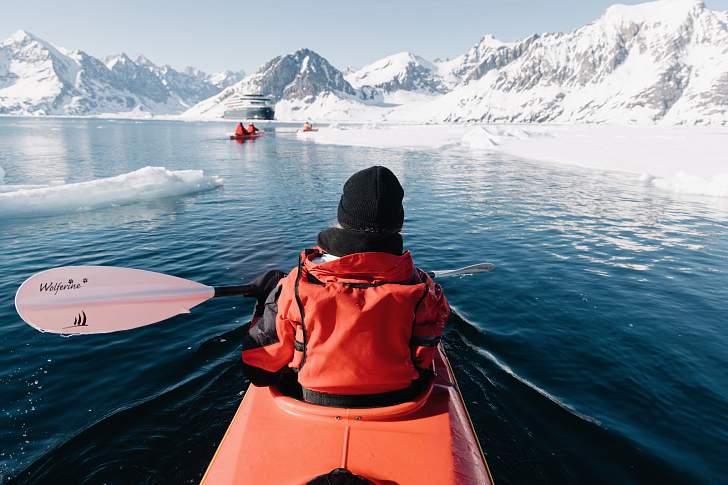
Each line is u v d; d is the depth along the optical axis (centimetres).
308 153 2523
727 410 260
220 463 158
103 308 232
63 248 615
